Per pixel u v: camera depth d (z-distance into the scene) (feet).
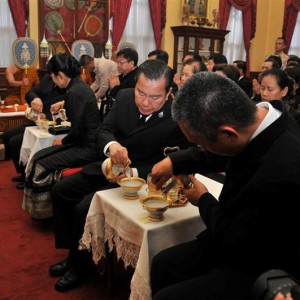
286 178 3.37
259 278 3.05
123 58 11.41
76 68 8.83
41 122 9.91
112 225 5.27
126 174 5.80
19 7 18.28
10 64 18.85
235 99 3.42
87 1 19.80
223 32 23.86
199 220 5.02
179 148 6.14
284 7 27.09
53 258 7.50
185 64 10.93
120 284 6.61
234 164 3.88
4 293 6.33
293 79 9.93
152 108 6.01
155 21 22.52
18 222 9.02
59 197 7.05
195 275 4.51
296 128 3.86
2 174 12.36
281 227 3.51
